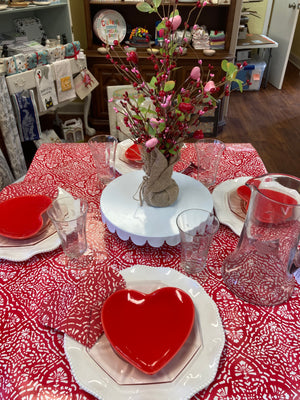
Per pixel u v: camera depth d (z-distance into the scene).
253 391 0.70
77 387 0.71
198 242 0.92
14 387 0.71
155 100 0.93
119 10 3.38
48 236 1.07
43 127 3.53
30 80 2.55
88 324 0.79
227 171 1.45
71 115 3.88
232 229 1.10
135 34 3.31
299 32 5.76
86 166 1.48
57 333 0.81
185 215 1.04
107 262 1.02
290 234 0.84
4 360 0.76
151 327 0.78
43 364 0.75
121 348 0.74
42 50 2.61
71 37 3.08
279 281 0.91
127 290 0.85
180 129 0.98
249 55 4.94
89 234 1.12
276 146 3.48
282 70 4.81
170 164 1.05
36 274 0.97
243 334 0.82
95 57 3.16
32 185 1.31
